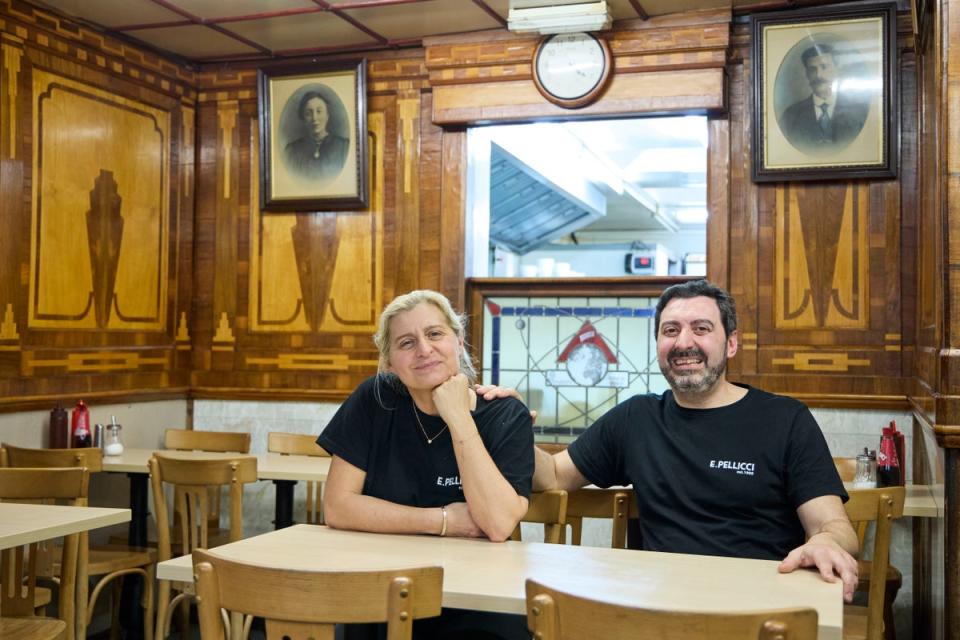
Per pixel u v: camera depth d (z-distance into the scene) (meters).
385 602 1.92
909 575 5.00
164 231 6.32
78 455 4.43
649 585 2.19
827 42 5.33
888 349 5.28
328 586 1.92
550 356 5.86
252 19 5.67
